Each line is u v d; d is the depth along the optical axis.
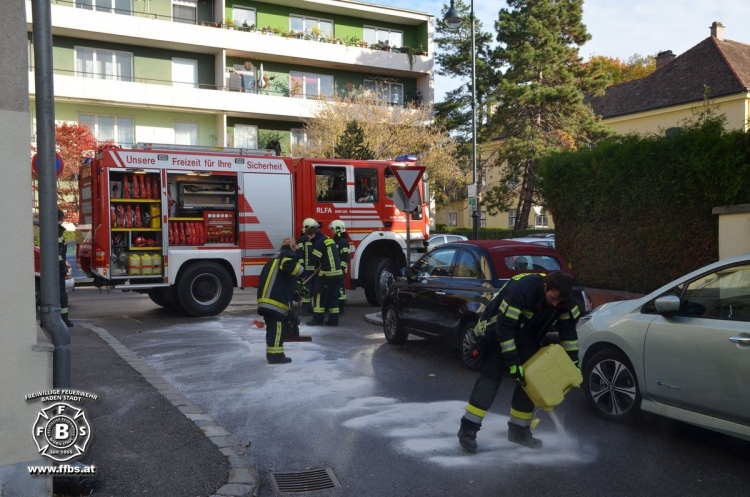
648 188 14.36
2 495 3.87
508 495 4.46
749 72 32.72
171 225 12.62
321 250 11.89
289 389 7.27
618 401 6.04
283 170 13.80
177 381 7.63
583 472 4.87
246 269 13.30
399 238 15.27
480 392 5.30
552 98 30.94
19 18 3.94
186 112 31.50
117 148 12.12
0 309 3.87
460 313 8.29
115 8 30.20
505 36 33.22
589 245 16.33
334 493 4.52
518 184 34.22
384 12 36.31
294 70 34.78
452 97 37.12
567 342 5.27
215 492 4.29
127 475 4.55
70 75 29.17
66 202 24.95
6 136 3.89
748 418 4.84
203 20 32.50
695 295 5.45
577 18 33.12
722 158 12.48
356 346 9.93
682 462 5.07
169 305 14.39
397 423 6.07
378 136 30.89
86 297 17.62
